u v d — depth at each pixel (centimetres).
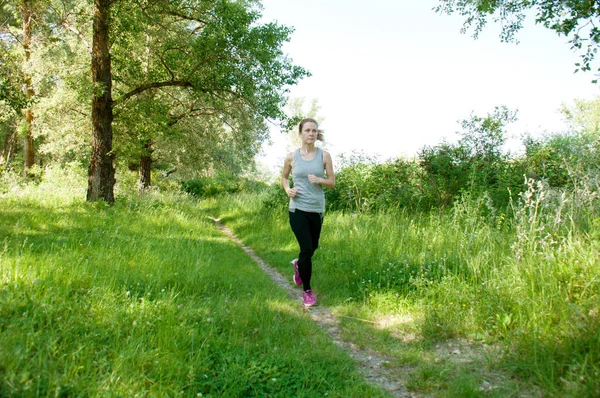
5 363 248
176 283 474
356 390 282
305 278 482
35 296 346
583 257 383
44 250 520
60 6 1434
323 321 434
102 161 1186
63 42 1538
